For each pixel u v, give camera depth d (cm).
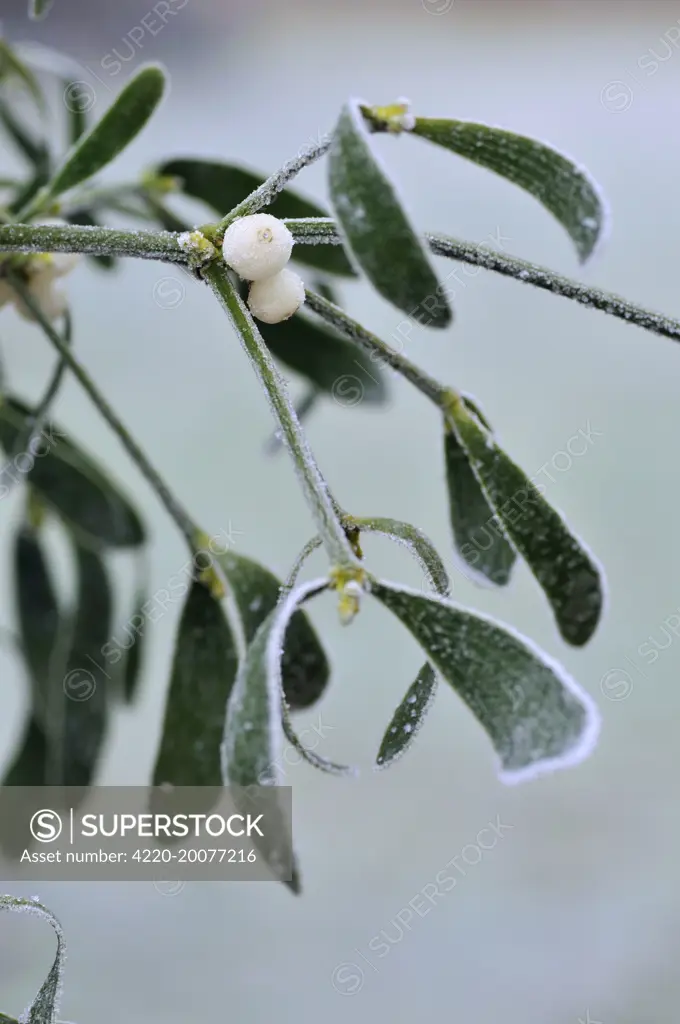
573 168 32
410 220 30
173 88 58
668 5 57
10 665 57
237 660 38
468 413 35
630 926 54
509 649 30
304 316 42
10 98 44
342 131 30
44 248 33
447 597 32
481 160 33
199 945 53
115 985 51
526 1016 51
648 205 60
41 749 43
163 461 60
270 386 31
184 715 38
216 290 32
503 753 30
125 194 42
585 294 33
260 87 59
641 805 57
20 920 52
